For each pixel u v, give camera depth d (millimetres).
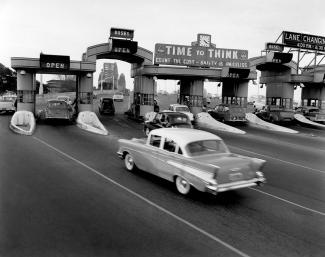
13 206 7996
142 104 32594
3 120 27500
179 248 6172
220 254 6016
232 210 8352
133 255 5844
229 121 32781
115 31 29781
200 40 33438
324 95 41938
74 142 17641
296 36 36812
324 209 8750
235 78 34531
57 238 6391
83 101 30922
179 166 9281
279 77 39188
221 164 8625
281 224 7574
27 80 29578
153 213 7867
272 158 16031
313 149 19344
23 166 11984
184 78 35844
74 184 9984
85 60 30125
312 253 6203
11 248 5957
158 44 31109
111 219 7402
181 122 18656
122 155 12008
